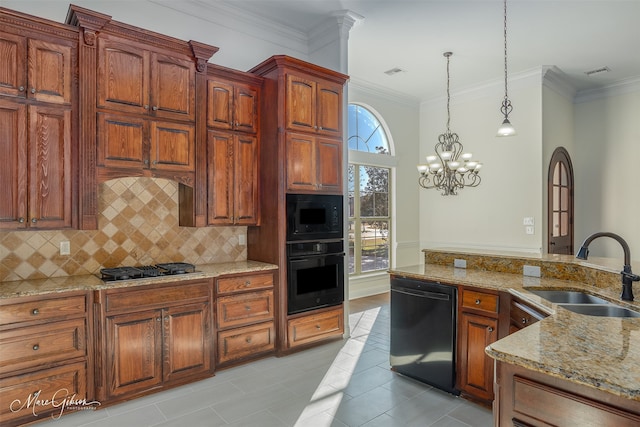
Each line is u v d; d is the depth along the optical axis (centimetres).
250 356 346
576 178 630
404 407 264
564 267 277
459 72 561
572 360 133
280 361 348
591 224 614
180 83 322
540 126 542
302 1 384
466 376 270
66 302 254
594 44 466
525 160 559
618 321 181
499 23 417
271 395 283
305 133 376
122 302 273
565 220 602
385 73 564
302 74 374
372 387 295
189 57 328
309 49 459
